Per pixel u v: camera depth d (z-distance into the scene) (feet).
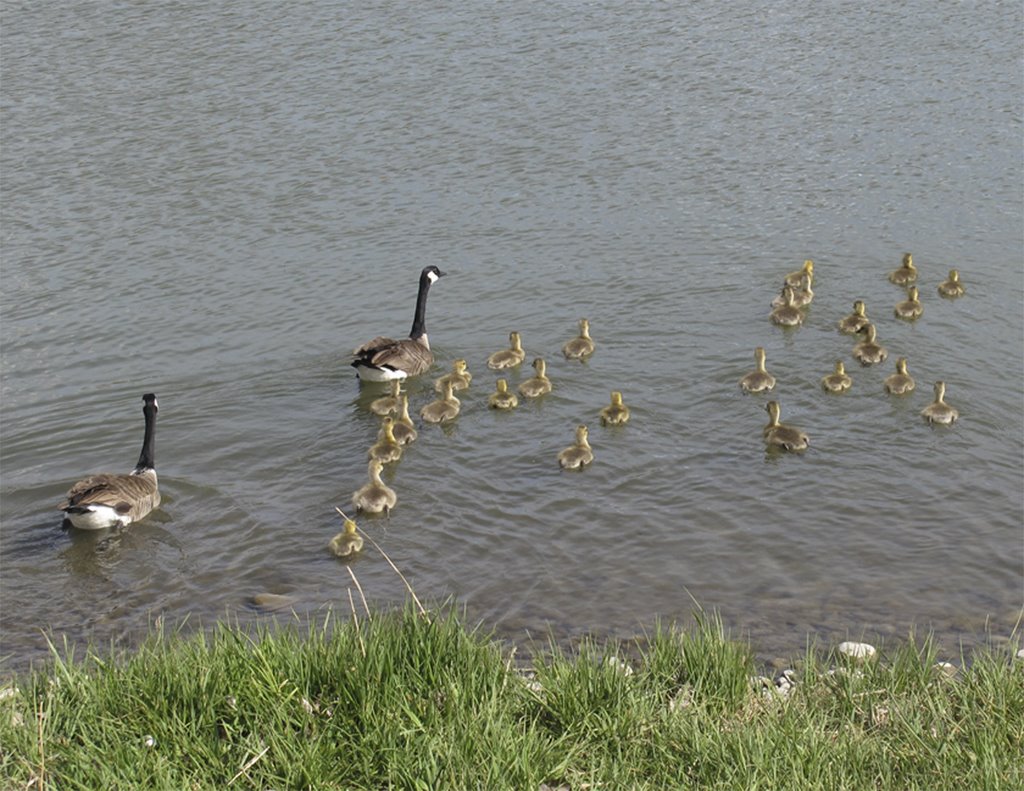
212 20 150.71
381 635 40.45
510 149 114.32
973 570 56.39
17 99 126.31
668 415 72.33
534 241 97.50
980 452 67.26
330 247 97.30
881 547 58.59
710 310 86.02
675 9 153.58
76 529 61.72
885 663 45.88
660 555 58.34
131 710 37.32
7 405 75.31
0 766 34.32
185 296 89.71
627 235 98.07
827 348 80.12
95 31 147.02
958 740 37.14
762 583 55.67
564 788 35.19
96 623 53.57
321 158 112.68
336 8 154.81
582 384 76.54
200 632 42.52
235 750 35.63
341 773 34.58
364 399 76.18
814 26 146.82
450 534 60.59
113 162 111.86
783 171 108.99
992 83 127.75
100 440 71.41
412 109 123.34
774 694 40.91
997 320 83.20
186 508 63.72
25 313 87.04
